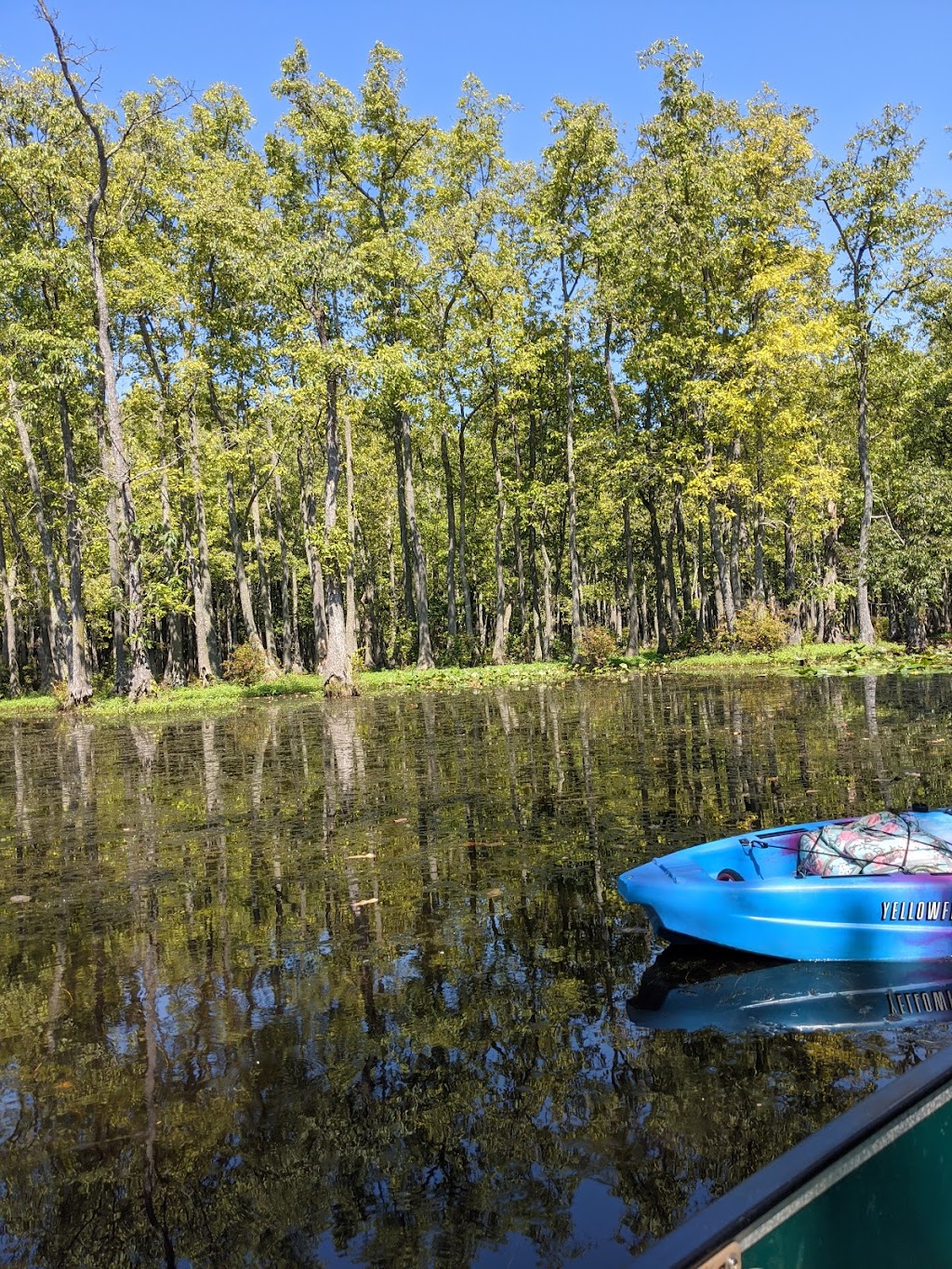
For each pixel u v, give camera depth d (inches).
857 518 1595.7
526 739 578.6
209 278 1254.3
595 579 2374.5
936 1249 56.2
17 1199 135.2
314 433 1316.4
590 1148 138.3
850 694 746.8
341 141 1245.7
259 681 1249.4
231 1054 175.6
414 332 1280.8
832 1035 170.9
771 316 1205.7
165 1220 128.7
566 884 269.3
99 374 1061.8
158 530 1218.6
